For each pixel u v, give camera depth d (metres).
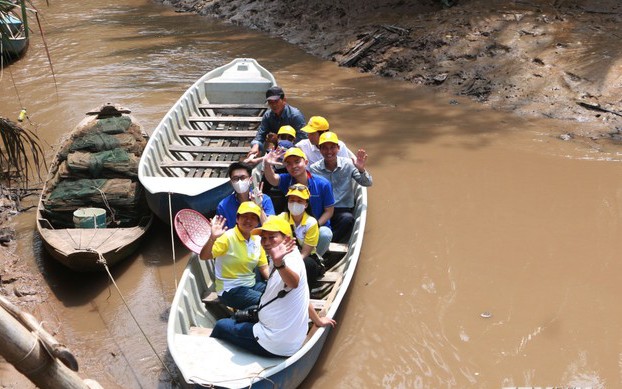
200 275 6.21
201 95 10.59
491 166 9.23
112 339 6.12
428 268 7.07
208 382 4.70
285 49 14.91
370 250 7.38
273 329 4.98
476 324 6.23
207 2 18.52
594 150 9.61
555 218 7.90
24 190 8.77
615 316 6.28
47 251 7.43
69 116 11.32
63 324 6.31
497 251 7.31
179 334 5.31
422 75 12.66
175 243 7.61
